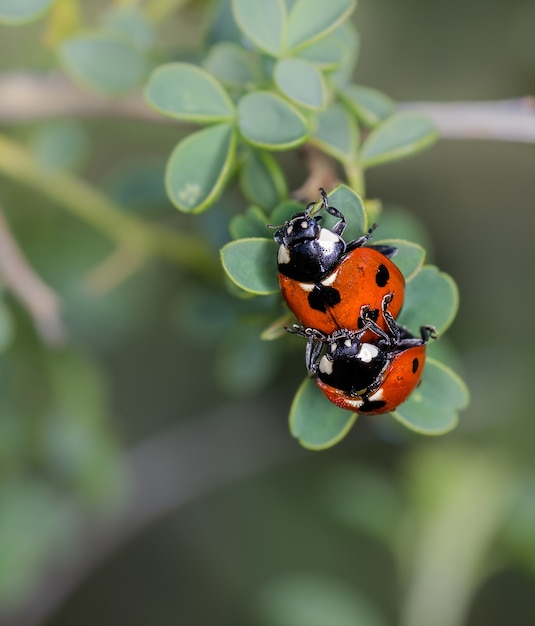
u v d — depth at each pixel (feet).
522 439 0.52
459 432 0.53
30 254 0.47
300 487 0.60
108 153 0.52
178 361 0.62
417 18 0.52
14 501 0.48
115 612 0.67
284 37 0.35
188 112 0.34
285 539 0.61
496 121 0.36
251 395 0.57
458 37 0.53
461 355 0.55
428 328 0.34
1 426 0.46
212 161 0.35
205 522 0.63
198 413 0.62
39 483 0.48
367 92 0.36
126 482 0.49
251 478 0.61
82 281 0.47
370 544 0.60
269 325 0.36
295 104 0.35
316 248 0.34
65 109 0.40
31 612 0.54
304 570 0.61
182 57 0.38
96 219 0.42
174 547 0.64
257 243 0.34
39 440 0.46
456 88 0.54
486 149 0.56
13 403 0.46
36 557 0.48
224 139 0.35
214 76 0.36
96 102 0.40
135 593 0.67
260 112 0.35
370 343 0.34
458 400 0.34
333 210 0.34
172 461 0.58
